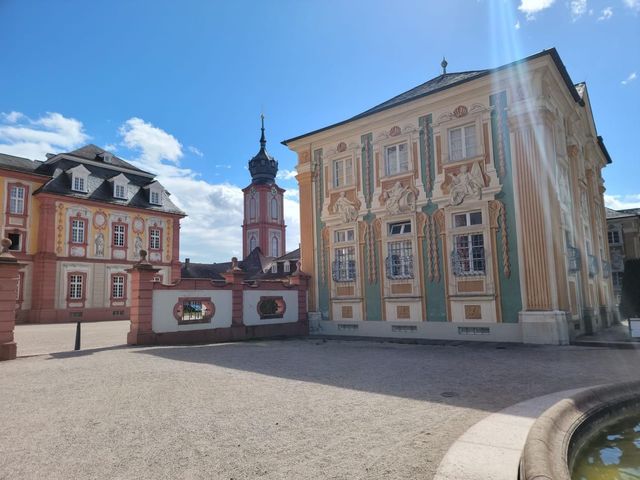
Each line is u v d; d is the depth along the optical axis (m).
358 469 4.41
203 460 4.68
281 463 4.58
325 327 20.95
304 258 22.11
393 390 7.96
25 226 35.75
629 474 4.64
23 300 34.97
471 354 12.68
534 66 15.58
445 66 22.28
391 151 19.78
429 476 4.22
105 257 39.25
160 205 44.03
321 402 7.11
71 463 4.64
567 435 5.01
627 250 41.66
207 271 66.00
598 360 10.96
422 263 18.11
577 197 18.84
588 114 23.03
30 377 9.55
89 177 39.78
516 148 15.97
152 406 6.93
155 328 16.14
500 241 16.14
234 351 13.92
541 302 14.99
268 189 70.81
